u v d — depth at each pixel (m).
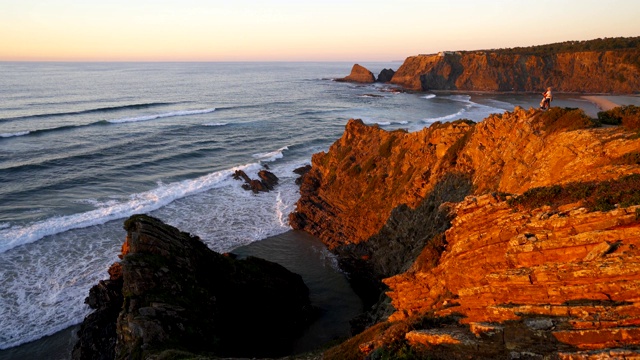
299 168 59.22
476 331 11.09
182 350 18.59
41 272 31.44
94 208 44.00
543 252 11.79
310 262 35.53
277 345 24.31
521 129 22.50
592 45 166.00
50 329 25.91
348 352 15.27
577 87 151.50
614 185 12.33
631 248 10.22
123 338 20.22
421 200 30.00
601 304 9.82
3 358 23.81
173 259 23.27
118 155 63.88
